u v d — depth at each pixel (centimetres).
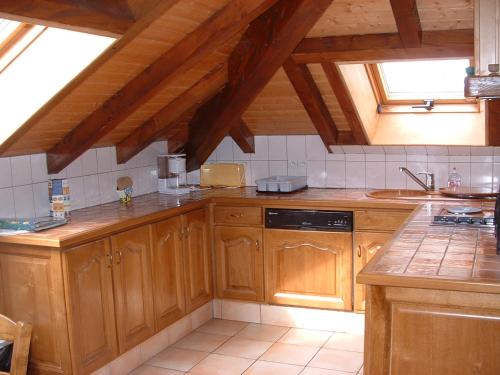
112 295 349
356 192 457
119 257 354
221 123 456
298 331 435
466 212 347
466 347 223
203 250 449
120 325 356
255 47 386
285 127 487
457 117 442
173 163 481
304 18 350
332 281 426
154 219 388
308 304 435
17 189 361
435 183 455
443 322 224
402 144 448
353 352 393
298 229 430
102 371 346
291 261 436
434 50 354
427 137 443
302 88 409
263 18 375
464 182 446
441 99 444
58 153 377
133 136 433
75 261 319
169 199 447
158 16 262
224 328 445
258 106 461
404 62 400
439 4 326
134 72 334
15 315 333
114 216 372
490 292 212
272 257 441
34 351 331
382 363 236
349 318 427
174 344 416
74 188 405
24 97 315
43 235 317
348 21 355
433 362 228
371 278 226
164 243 400
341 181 485
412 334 229
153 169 490
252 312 455
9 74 318
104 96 345
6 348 303
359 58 370
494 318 218
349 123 436
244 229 447
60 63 298
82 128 363
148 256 382
